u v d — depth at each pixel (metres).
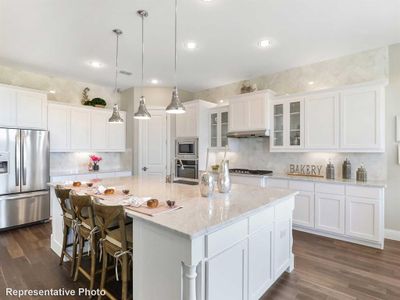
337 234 3.34
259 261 1.93
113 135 5.48
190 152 5.20
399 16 2.62
